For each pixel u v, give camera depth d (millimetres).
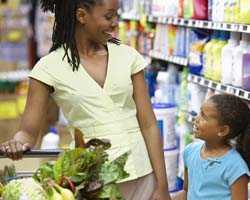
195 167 2949
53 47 2664
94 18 2561
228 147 2912
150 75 6172
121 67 2633
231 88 4129
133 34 6699
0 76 10625
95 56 2643
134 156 2635
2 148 2494
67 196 2037
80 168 2141
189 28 5160
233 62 4133
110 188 2135
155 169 2740
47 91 2637
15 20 10359
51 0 2658
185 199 3119
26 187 2021
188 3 4969
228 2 4184
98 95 2594
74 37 2611
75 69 2602
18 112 9297
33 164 3828
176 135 5266
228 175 2822
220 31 4516
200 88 4949
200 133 2912
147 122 2746
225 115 2844
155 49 6105
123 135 2615
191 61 4941
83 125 2623
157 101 5582
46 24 9695
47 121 6984
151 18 6070
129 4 6785
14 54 10539
